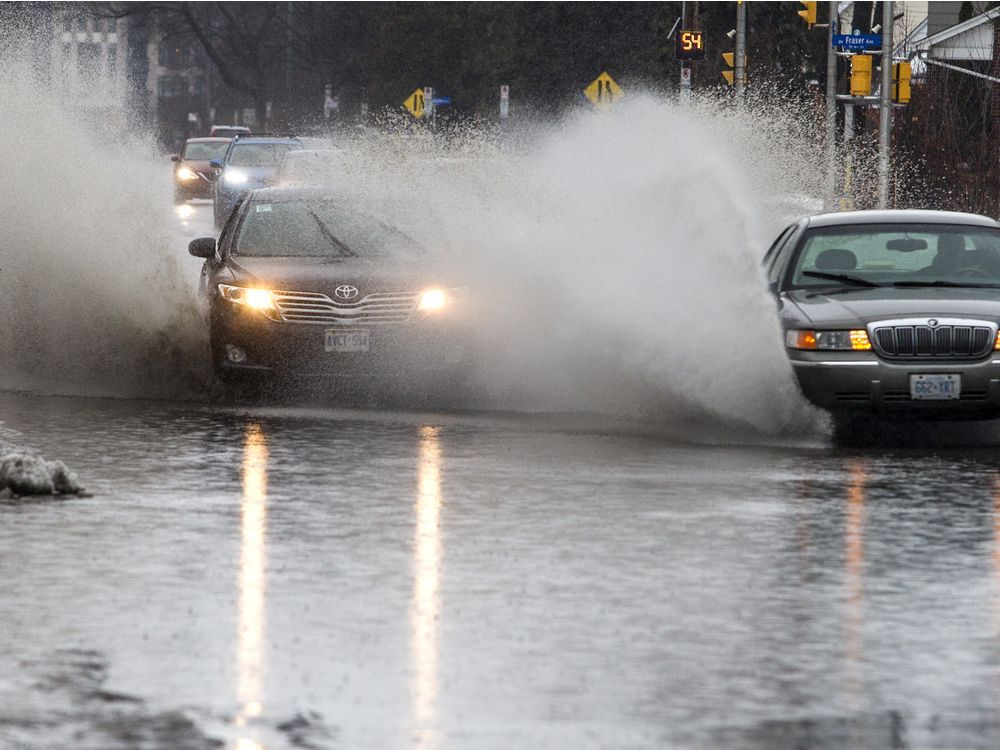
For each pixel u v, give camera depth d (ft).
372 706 64.18
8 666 69.10
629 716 63.21
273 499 104.47
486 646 72.13
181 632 74.02
